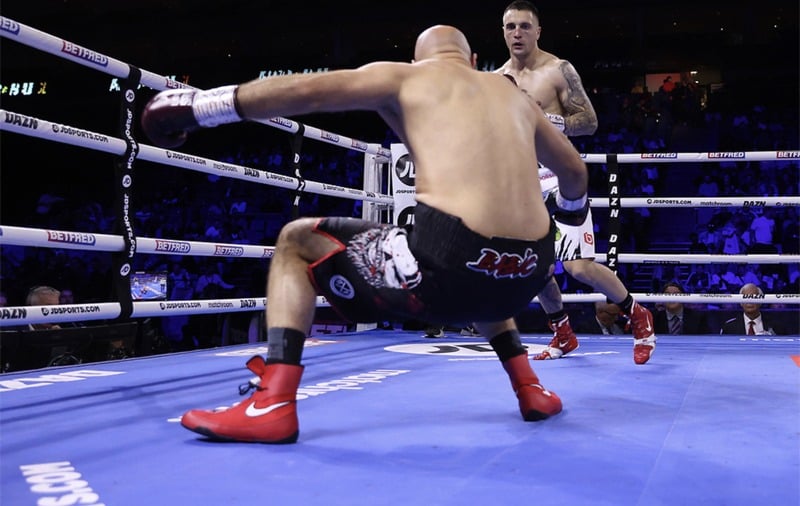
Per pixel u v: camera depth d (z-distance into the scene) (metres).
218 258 12.78
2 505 1.37
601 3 18.14
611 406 2.43
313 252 2.00
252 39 20.06
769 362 3.63
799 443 1.89
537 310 7.29
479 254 1.85
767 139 15.41
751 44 17.39
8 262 12.00
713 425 2.12
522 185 1.95
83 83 18.50
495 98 2.03
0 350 3.52
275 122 4.18
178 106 1.91
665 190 15.19
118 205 3.17
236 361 3.74
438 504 1.38
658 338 5.16
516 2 3.91
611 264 5.18
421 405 2.43
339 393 2.68
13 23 2.56
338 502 1.39
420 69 2.00
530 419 2.18
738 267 11.57
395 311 1.96
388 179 6.29
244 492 1.46
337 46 19.61
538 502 1.39
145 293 7.41
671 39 18.16
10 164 16.98
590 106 3.89
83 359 3.90
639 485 1.51
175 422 2.17
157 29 19.81
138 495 1.44
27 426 2.11
